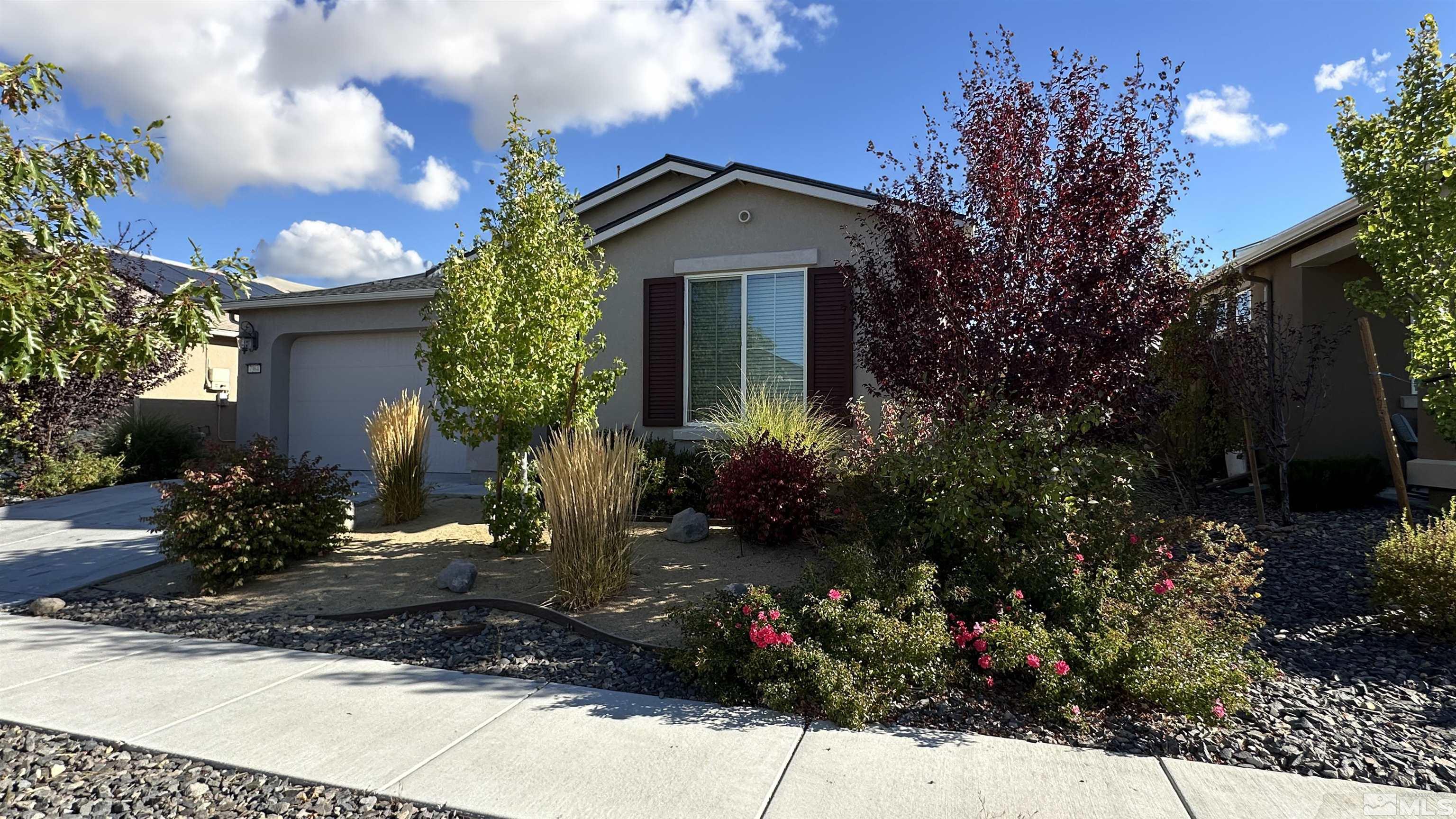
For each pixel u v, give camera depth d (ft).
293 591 21.35
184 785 10.63
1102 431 19.10
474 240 25.13
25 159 14.11
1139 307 18.02
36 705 13.44
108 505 34.37
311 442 44.93
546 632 17.74
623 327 35.78
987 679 13.64
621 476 20.65
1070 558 16.55
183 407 54.90
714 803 10.01
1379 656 15.53
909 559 18.19
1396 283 22.11
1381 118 22.00
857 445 26.22
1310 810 9.73
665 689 14.48
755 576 21.63
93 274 15.02
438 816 9.81
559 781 10.64
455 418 24.71
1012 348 18.81
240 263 16.44
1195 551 23.71
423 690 14.26
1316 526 27.94
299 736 12.17
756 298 33.76
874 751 11.61
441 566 23.38
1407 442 32.91
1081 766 11.08
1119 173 17.89
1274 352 29.66
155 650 16.72
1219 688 12.30
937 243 19.08
